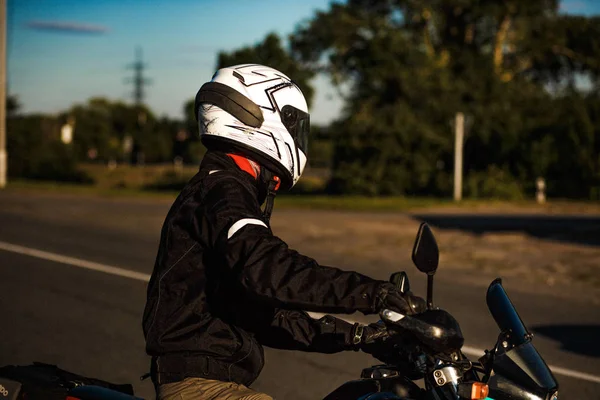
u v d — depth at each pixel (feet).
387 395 7.66
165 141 301.02
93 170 193.57
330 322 9.10
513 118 116.47
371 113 123.95
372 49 128.88
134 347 21.21
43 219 54.95
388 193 116.16
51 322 23.81
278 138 8.65
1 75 96.89
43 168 160.35
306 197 104.06
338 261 39.42
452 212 76.59
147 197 82.38
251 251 7.40
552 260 41.63
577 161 109.91
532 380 7.66
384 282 7.36
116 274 32.63
